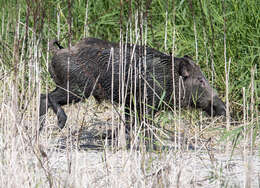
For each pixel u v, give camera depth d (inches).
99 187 342.3
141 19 405.7
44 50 597.6
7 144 377.1
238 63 612.4
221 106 510.9
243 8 631.8
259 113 538.0
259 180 356.2
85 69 484.7
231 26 623.5
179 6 639.8
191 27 636.1
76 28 659.4
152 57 500.7
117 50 493.0
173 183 346.3
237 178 374.0
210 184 359.9
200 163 409.1
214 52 616.4
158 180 338.6
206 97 511.5
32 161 362.9
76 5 679.7
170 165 355.3
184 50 639.8
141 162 365.4
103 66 488.7
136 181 345.1
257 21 613.9
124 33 653.9
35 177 341.7
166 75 502.6
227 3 636.1
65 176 356.5
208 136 502.6
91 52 489.1
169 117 497.0
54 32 655.8
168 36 636.1
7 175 347.6
